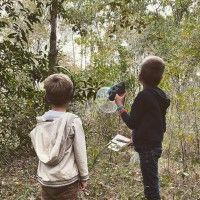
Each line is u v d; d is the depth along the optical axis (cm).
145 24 412
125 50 827
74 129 162
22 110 404
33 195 279
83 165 162
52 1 386
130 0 393
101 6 434
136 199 263
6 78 382
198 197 269
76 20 432
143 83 205
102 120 580
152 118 199
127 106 604
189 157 386
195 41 398
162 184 297
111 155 435
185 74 373
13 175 359
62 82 164
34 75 384
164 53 972
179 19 1030
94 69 659
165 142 397
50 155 158
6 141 421
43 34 1155
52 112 165
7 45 373
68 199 162
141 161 204
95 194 279
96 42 955
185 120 368
